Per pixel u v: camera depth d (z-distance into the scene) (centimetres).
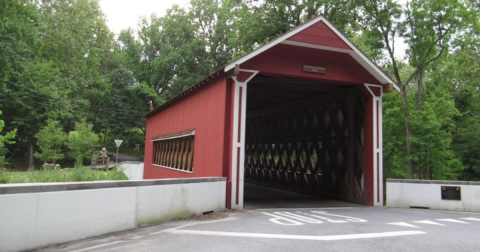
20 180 1380
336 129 1162
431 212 872
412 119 1720
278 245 484
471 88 2491
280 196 1212
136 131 4603
